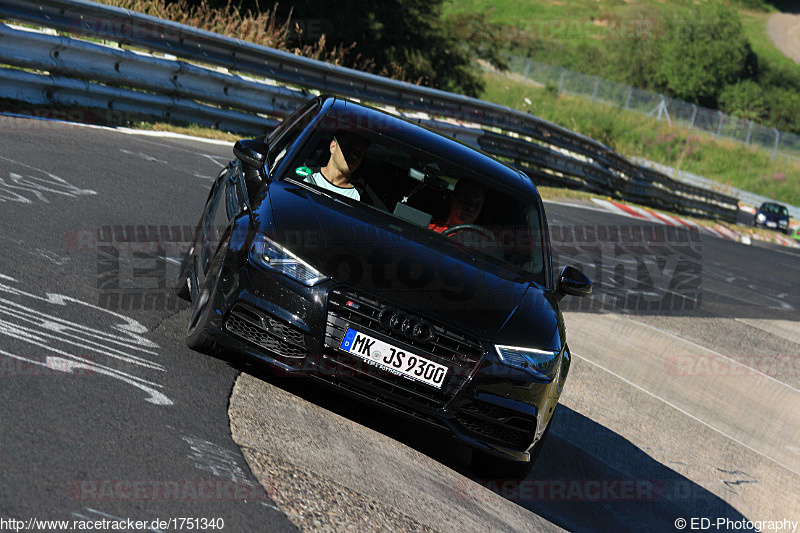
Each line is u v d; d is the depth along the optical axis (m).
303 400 17.58
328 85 61.94
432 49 114.44
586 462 22.89
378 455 16.42
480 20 139.38
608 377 31.50
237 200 19.08
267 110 56.56
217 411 15.41
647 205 107.88
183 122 50.88
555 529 17.28
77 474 11.66
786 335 50.75
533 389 16.98
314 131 20.78
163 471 12.56
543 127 85.12
